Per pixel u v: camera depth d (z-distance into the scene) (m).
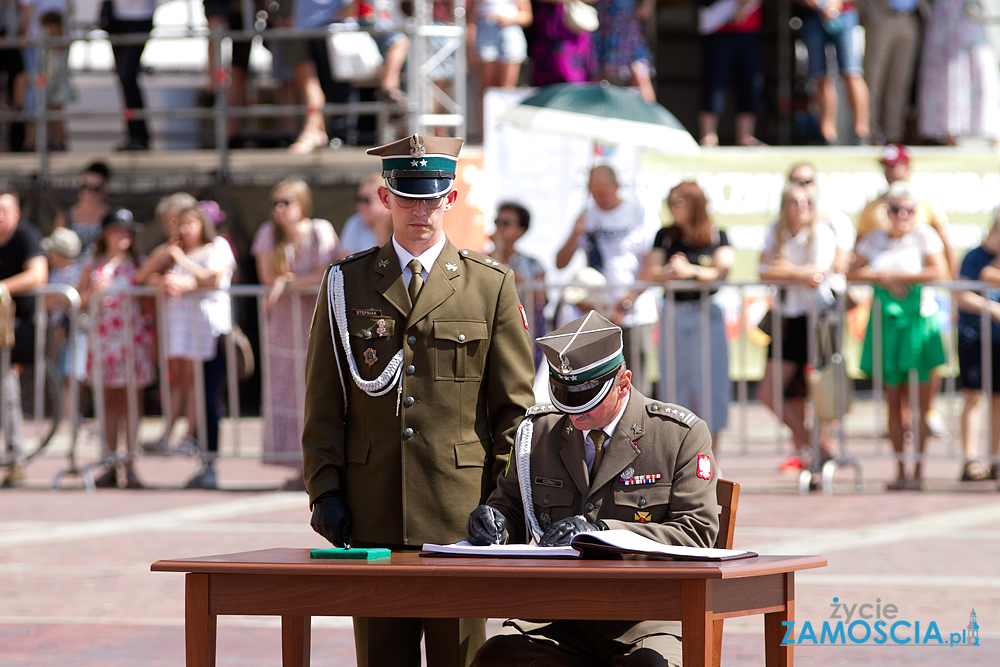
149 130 40.34
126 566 20.69
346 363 11.92
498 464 11.77
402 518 11.59
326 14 35.53
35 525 24.64
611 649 10.84
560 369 10.60
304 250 27.97
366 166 37.41
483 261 12.10
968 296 27.59
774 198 39.41
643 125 29.97
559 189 35.78
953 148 40.47
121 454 29.48
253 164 38.06
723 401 28.16
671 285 27.55
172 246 28.66
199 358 28.53
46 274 29.92
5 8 41.31
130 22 38.00
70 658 15.29
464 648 11.90
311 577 9.46
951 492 27.58
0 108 41.41
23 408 31.73
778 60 47.91
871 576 18.98
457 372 11.77
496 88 36.81
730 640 16.20
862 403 46.22
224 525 24.22
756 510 25.16
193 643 9.58
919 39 42.66
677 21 50.81
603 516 10.83
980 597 17.66
